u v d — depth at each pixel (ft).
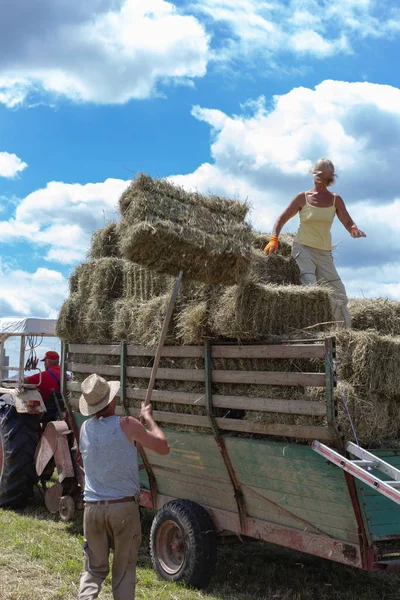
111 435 12.60
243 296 15.10
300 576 17.99
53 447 23.38
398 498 11.71
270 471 15.23
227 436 16.16
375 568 13.33
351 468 12.68
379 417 13.65
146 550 20.25
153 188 14.85
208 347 16.46
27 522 22.53
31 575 16.66
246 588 16.89
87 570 12.63
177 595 15.78
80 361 21.95
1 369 26.14
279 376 14.46
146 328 18.10
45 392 26.04
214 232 15.11
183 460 18.06
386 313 16.72
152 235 14.32
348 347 13.85
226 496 16.97
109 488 12.44
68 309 21.80
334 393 13.33
